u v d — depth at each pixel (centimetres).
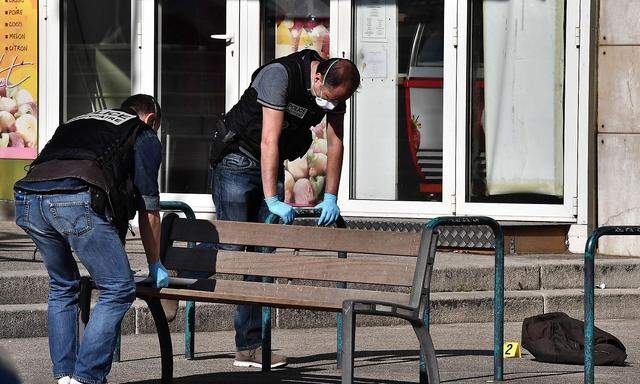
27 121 4509
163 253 2327
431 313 3475
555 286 3731
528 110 4250
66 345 2219
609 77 4103
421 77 4338
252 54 4431
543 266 3716
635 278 3828
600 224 4128
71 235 2094
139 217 2169
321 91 2400
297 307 2130
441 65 4319
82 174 2081
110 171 2097
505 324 3506
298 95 2417
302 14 4412
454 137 4288
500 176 4278
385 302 2045
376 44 4369
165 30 4503
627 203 4088
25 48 4509
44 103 4506
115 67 4534
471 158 4300
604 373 2712
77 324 2241
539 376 2644
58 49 4494
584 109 4156
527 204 4234
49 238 2155
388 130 4369
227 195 2566
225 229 2319
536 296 3575
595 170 4134
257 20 4422
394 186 4366
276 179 2405
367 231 2253
